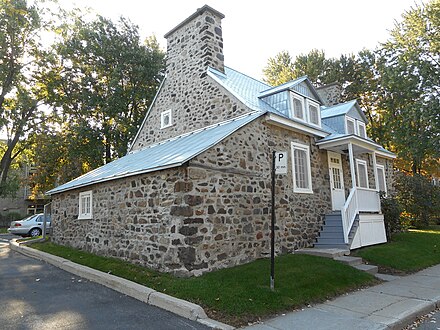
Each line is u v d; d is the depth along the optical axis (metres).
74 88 21.30
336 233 10.28
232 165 8.12
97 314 5.15
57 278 7.75
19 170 31.92
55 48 19.53
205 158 7.48
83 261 9.04
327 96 18.50
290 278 6.58
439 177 28.55
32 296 6.20
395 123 23.27
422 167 26.50
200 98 11.58
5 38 17.61
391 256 9.59
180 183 7.11
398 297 6.19
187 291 5.72
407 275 8.34
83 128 20.42
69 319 4.92
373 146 12.46
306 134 11.20
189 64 12.40
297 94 11.34
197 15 12.47
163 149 10.48
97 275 7.34
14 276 8.00
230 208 7.80
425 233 14.45
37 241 14.11
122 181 9.05
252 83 13.52
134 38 22.73
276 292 5.73
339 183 12.62
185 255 6.71
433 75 20.62
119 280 6.76
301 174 10.73
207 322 4.70
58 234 12.75
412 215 18.22
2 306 5.58
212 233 7.23
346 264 8.31
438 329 4.79
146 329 4.51
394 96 24.19
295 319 4.93
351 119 14.91
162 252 7.29
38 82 20.56
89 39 20.81
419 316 5.31
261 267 7.25
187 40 12.73
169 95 13.13
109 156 22.19
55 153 22.98
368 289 6.88
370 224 11.25
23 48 18.92
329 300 6.03
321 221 11.01
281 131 10.13
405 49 22.97
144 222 7.99
